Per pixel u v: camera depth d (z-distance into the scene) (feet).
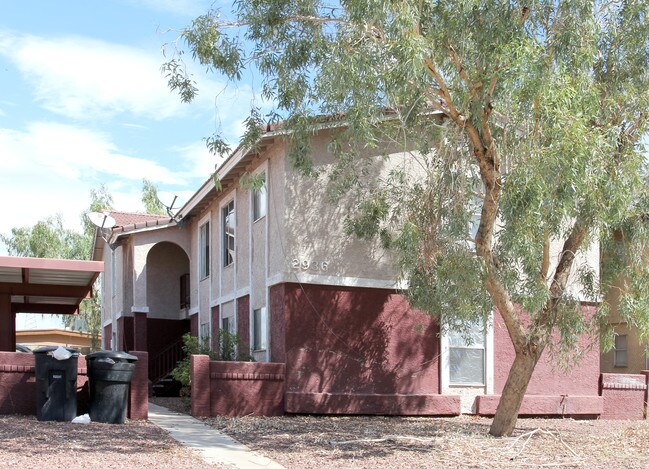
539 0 41.47
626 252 45.16
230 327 67.46
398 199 49.96
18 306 84.28
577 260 59.52
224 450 38.50
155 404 62.34
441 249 44.80
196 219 80.59
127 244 85.40
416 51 38.65
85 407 47.24
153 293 84.07
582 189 39.22
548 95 38.99
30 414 45.57
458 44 41.86
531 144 40.57
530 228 40.09
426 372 57.16
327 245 55.11
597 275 55.16
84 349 97.76
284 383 53.31
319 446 40.19
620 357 79.36
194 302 80.33
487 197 42.47
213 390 51.85
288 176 54.70
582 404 61.57
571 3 40.45
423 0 41.39
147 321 83.10
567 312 43.93
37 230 128.88
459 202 44.16
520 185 39.14
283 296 54.08
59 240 131.23
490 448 40.04
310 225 54.85
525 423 55.36
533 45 39.47
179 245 82.69
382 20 39.93
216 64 45.21
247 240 63.31
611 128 41.50
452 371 58.23
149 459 34.06
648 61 44.80
